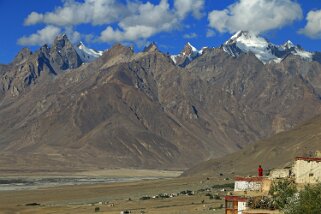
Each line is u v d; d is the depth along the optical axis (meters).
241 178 99.50
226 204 89.94
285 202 80.44
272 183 91.12
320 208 73.56
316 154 107.12
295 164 91.19
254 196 87.75
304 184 86.19
